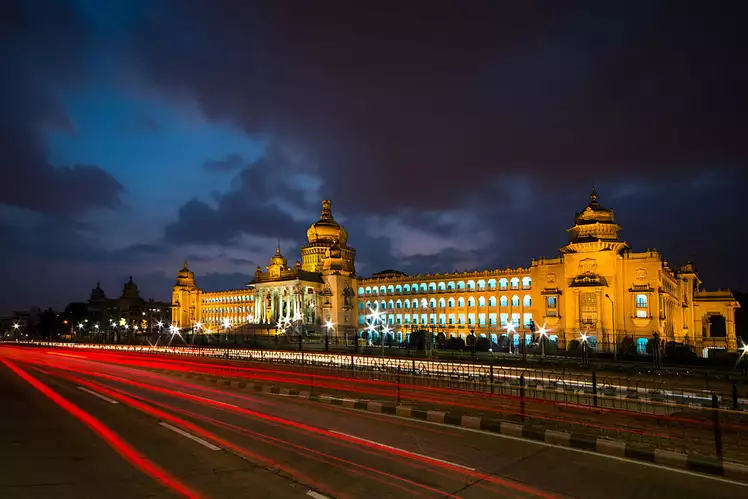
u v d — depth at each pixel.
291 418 21.12
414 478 12.92
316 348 77.19
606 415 21.17
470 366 39.16
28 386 32.22
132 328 148.25
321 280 125.50
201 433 18.08
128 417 21.23
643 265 84.69
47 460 14.41
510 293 105.75
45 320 183.25
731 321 113.44
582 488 12.34
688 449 15.33
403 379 34.25
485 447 16.17
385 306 125.31
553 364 45.16
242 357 55.12
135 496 11.46
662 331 83.56
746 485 12.67
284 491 11.86
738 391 28.95
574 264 89.62
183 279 167.75
